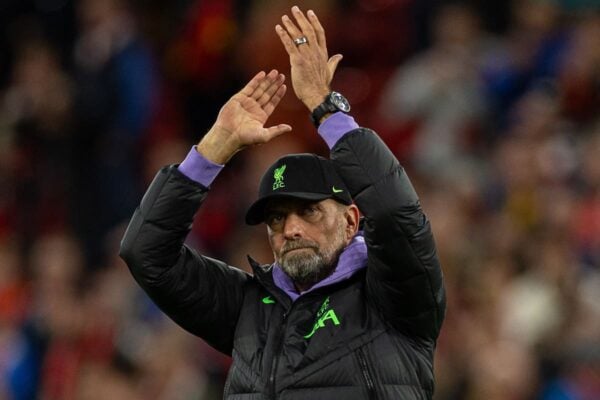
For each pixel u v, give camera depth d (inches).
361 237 816.3
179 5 2126.0
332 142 788.0
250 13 2034.9
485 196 1681.8
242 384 791.1
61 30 2142.0
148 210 812.0
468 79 1847.9
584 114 1777.8
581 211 1576.0
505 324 1419.8
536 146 1674.5
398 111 1862.7
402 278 770.8
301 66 804.6
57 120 2018.9
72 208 1951.3
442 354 1390.3
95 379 1475.1
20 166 2021.4
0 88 2187.5
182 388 1456.7
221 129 812.6
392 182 771.4
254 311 818.2
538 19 1910.7
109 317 1581.0
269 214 807.7
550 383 1353.3
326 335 781.3
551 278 1454.2
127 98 1968.5
